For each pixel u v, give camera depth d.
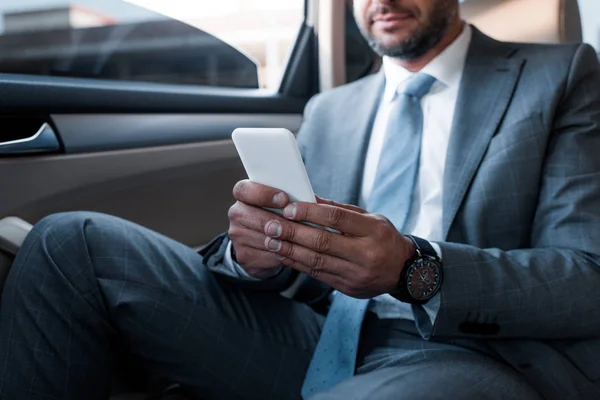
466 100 1.00
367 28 1.09
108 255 0.88
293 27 1.79
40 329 0.83
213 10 1.58
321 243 0.75
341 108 1.16
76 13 1.30
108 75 1.37
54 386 0.82
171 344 0.89
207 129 1.47
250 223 0.80
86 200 1.23
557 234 0.89
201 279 0.95
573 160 0.92
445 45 1.07
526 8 1.36
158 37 1.46
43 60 1.25
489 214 0.92
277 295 1.03
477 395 0.72
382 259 0.76
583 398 0.81
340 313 0.94
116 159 1.27
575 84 0.97
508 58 1.03
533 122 0.94
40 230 0.88
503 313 0.81
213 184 1.48
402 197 0.97
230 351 0.92
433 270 0.79
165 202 1.38
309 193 0.75
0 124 1.12
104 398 0.89
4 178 1.10
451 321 0.81
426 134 1.02
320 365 0.91
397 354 0.89
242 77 1.69
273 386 0.94
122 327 0.87
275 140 0.72
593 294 0.82
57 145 1.19
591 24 1.50
